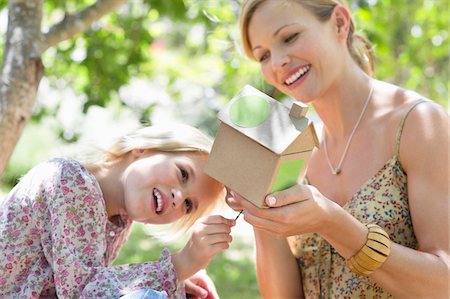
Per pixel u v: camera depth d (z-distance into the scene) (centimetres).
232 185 215
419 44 716
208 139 274
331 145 279
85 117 562
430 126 245
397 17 685
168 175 257
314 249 270
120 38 555
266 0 261
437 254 232
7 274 244
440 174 239
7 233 245
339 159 272
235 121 214
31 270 245
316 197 214
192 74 776
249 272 642
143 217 260
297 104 211
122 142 271
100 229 247
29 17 329
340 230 221
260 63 273
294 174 216
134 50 557
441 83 814
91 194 246
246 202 213
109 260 271
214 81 797
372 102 267
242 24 268
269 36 259
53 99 589
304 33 256
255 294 573
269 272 281
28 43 325
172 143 265
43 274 245
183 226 287
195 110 1040
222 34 582
